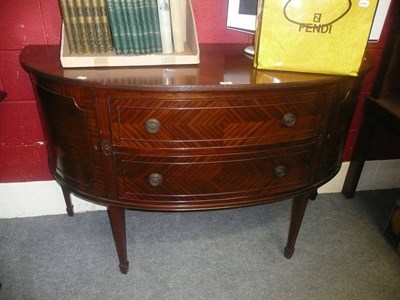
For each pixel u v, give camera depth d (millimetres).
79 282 1313
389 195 1908
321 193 1903
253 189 1134
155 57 1068
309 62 997
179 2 1070
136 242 1514
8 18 1248
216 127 994
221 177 1084
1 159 1500
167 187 1085
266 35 984
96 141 1022
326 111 1072
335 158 1280
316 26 943
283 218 1688
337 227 1646
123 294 1272
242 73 1024
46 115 1102
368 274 1396
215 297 1275
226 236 1565
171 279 1342
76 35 1046
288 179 1158
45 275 1337
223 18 1383
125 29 1034
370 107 1598
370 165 1876
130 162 1043
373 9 909
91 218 1648
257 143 1047
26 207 1622
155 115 960
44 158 1541
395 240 1511
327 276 1380
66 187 1196
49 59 1115
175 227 1608
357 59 976
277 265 1422
